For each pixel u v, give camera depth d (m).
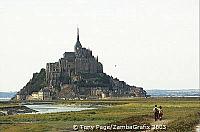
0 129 159.25
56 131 149.75
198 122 159.00
